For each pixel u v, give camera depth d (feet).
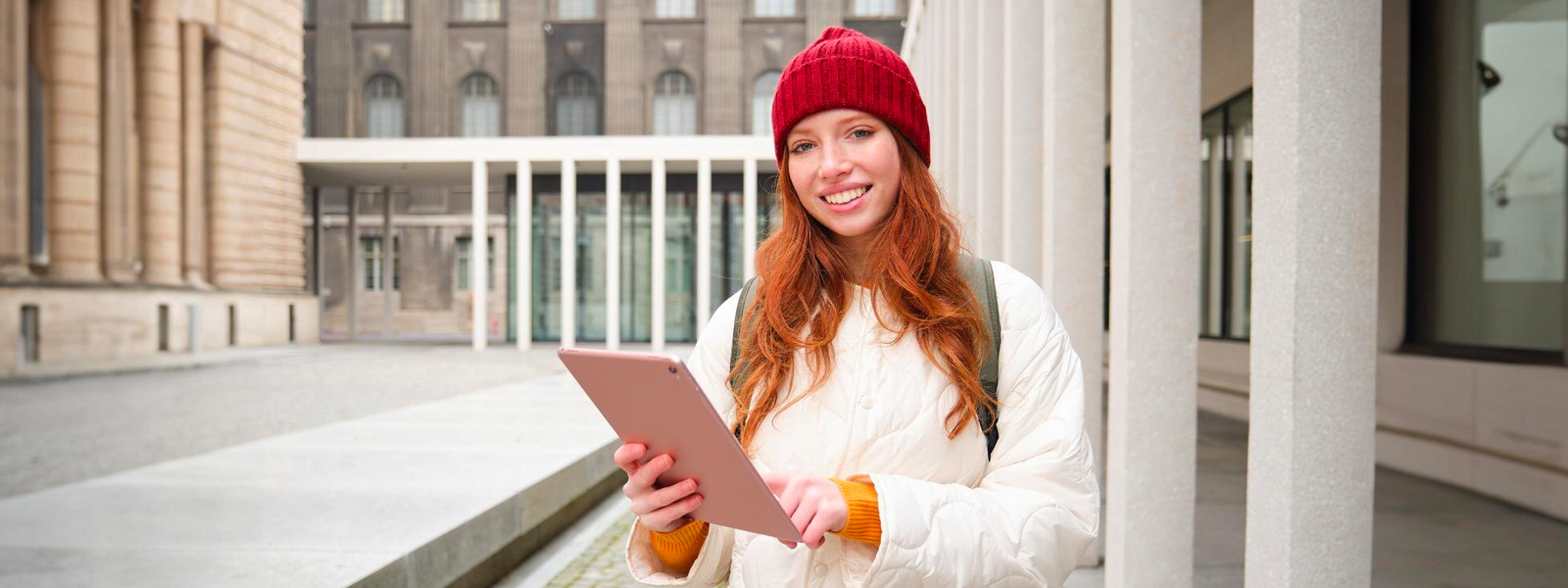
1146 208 9.98
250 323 81.76
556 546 15.65
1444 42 20.43
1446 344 20.53
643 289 85.10
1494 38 18.92
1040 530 3.87
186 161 78.54
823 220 4.29
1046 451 4.08
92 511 13.03
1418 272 21.52
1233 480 19.69
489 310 132.67
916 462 4.07
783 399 4.21
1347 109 6.92
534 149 78.13
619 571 13.92
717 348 4.68
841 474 4.09
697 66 133.59
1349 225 6.93
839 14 133.08
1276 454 7.11
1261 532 7.34
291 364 58.59
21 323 58.70
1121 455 10.09
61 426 28.32
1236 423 29.14
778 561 4.21
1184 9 9.98
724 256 84.58
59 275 66.64
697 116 134.00
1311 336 6.93
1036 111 15.67
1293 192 6.92
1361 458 6.96
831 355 4.17
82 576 9.89
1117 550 10.21
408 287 134.62
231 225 81.92
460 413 25.54
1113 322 10.45
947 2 29.14
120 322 66.08
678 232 84.89
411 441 19.89
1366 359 6.96
